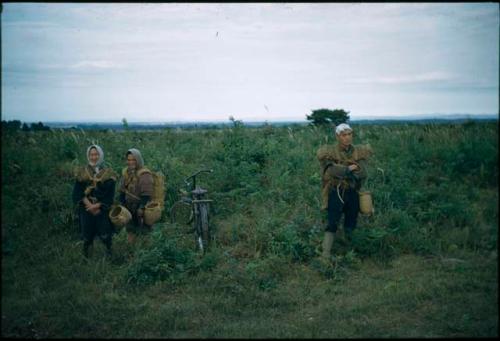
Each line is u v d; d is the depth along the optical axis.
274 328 4.60
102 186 6.36
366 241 6.60
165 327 4.69
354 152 6.27
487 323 4.54
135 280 5.80
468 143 9.58
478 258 6.27
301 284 5.71
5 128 11.31
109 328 4.67
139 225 6.89
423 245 6.62
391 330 4.49
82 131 11.49
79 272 6.07
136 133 12.32
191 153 10.75
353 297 5.31
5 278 5.87
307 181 8.99
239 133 10.81
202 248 6.62
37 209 8.12
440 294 5.21
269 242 6.62
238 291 5.42
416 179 8.71
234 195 8.43
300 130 12.35
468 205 7.53
